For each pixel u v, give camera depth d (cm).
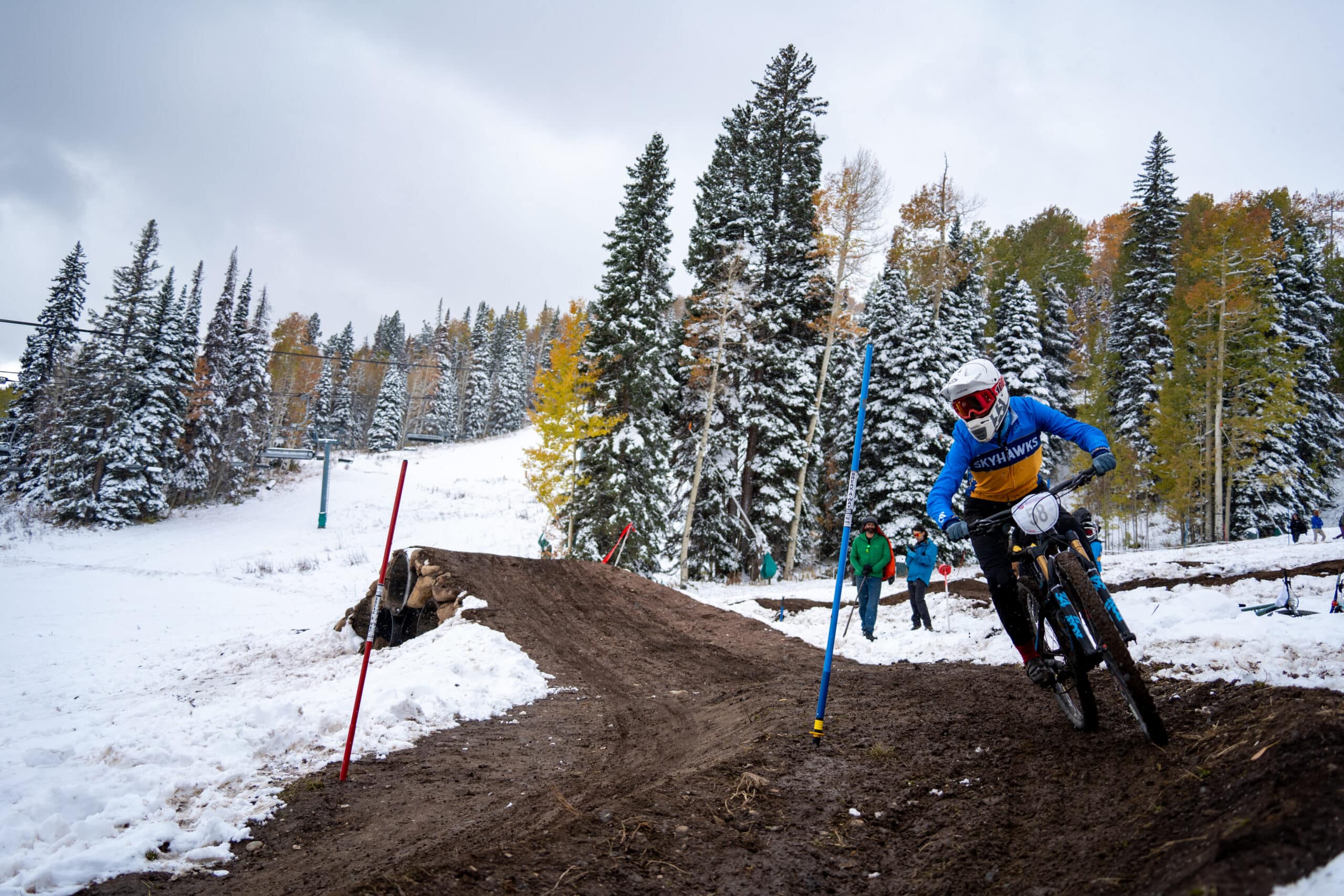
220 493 5566
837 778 439
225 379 5738
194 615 2442
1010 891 284
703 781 441
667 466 2694
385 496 5431
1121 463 3888
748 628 1210
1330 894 189
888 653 945
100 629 2170
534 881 320
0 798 467
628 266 2670
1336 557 1539
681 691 852
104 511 4616
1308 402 3816
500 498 5191
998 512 470
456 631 1098
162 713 912
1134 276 4394
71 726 873
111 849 381
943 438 2841
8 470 5831
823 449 3516
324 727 640
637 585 1459
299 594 2884
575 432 2602
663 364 2809
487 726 697
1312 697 362
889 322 2981
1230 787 278
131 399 4903
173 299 5128
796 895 316
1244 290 3484
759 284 3131
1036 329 3344
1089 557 404
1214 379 3472
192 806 458
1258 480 3528
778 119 3306
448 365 10750
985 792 386
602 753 601
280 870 374
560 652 1059
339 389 9588
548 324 13088
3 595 2714
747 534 2995
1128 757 372
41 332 6078
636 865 340
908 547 1251
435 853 379
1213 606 813
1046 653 464
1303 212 5922
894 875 327
